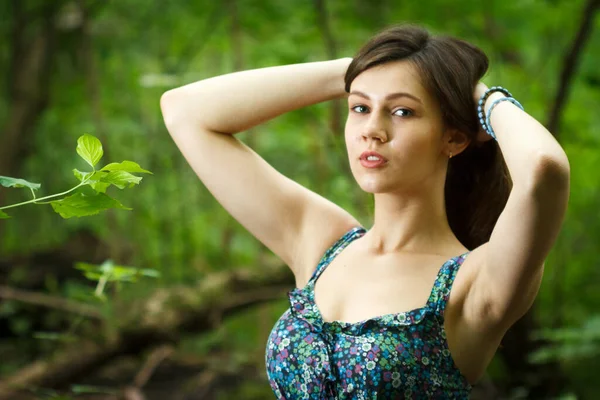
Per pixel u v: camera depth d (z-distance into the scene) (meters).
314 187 9.73
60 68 10.62
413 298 2.57
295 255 2.90
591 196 8.64
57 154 11.20
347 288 2.68
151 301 6.42
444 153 2.69
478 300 2.50
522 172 2.27
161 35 10.24
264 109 2.91
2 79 11.23
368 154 2.61
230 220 9.41
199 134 2.94
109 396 6.08
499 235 2.37
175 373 7.19
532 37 8.38
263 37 8.91
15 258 8.02
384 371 2.46
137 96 10.68
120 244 8.96
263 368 7.48
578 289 8.09
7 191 10.95
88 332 6.19
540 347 6.68
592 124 8.65
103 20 10.39
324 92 2.90
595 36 7.81
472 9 7.85
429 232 2.71
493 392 6.89
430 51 2.61
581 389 6.88
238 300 6.70
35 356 7.14
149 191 10.28
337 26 8.39
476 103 2.61
